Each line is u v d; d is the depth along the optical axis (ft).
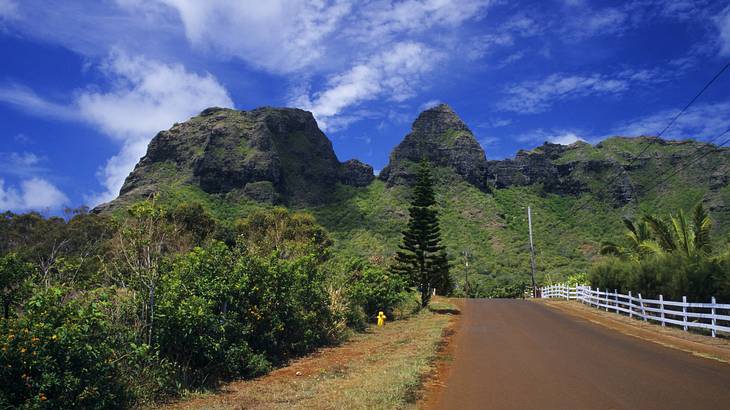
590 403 26.27
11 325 23.82
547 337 55.01
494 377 33.45
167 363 32.71
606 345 48.21
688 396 27.40
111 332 30.45
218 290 40.65
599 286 110.83
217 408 28.35
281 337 50.31
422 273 110.93
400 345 53.06
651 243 98.43
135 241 35.45
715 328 53.62
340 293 68.64
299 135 473.26
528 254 292.40
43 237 95.55
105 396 26.08
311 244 70.85
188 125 424.46
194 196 330.34
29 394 23.15
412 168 427.33
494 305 115.44
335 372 39.09
